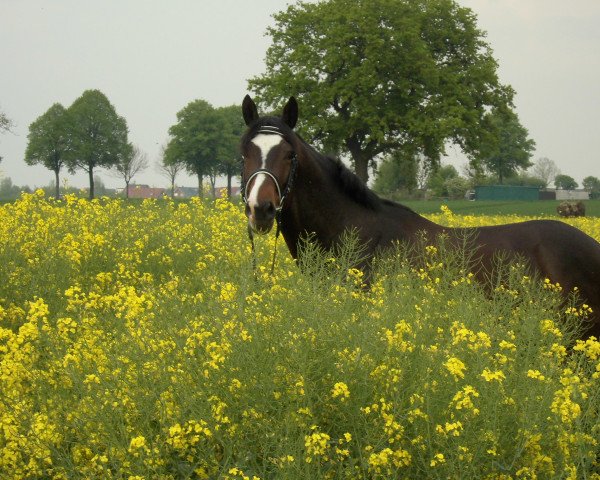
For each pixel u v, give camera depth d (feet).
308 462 11.80
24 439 13.07
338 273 19.99
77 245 27.17
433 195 378.32
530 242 21.70
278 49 181.88
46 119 358.64
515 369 15.35
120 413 13.11
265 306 15.38
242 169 22.68
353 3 178.50
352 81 164.86
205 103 379.76
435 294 18.19
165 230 35.37
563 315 20.63
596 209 193.77
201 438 12.92
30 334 15.08
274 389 13.38
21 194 35.91
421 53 167.32
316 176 22.81
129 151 366.84
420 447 12.68
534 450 13.10
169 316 16.06
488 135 174.29
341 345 14.15
